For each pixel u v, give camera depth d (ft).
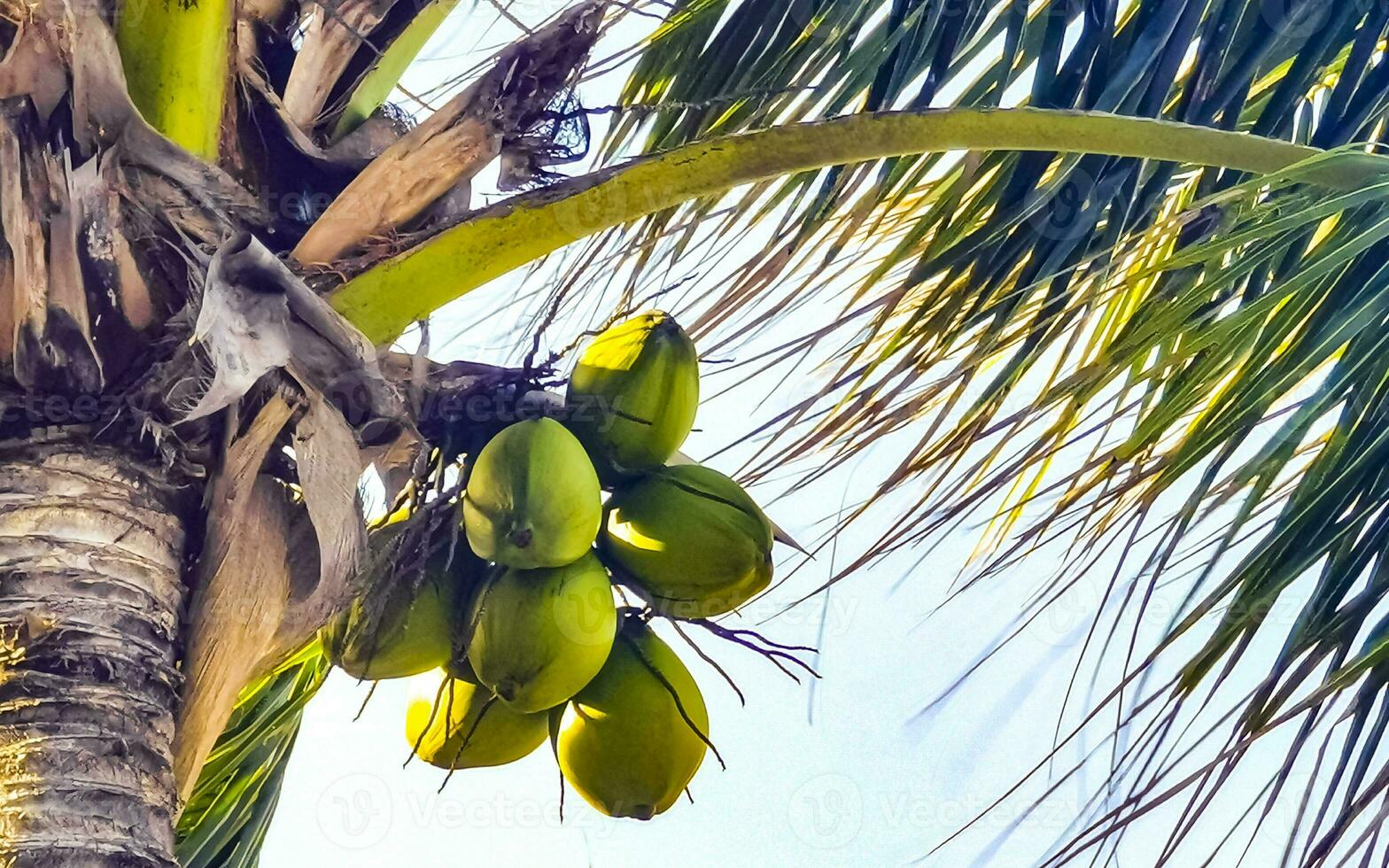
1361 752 10.05
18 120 9.75
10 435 9.74
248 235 9.82
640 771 10.43
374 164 10.52
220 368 9.70
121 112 9.94
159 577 9.73
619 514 10.59
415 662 10.48
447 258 10.36
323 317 9.96
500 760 10.84
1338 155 10.25
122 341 9.93
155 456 9.86
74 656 9.41
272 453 10.25
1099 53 10.71
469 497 10.20
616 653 10.57
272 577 10.02
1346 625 10.23
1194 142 10.55
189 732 9.77
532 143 10.76
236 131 10.65
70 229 9.78
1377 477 10.32
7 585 9.48
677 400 10.61
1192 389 10.69
